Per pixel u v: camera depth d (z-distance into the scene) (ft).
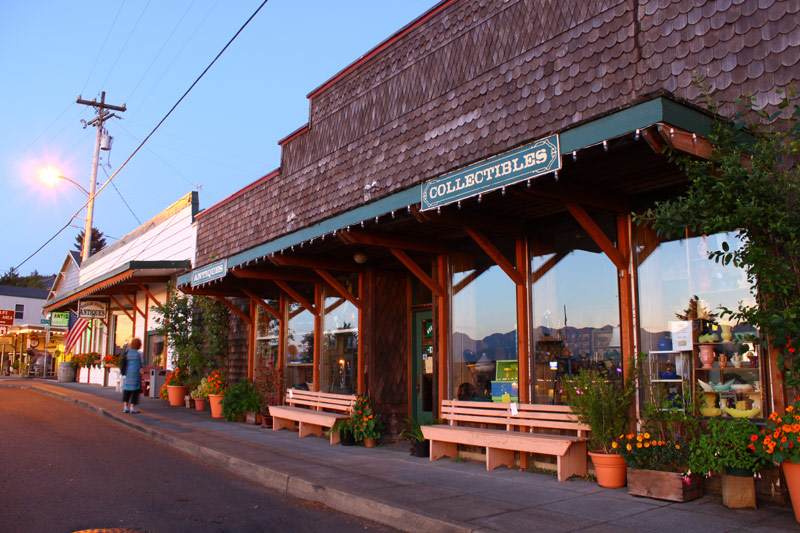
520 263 26.21
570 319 24.52
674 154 16.61
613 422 20.90
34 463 26.35
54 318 96.84
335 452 29.45
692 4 19.97
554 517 17.10
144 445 32.50
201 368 51.62
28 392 66.33
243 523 18.42
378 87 32.99
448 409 27.78
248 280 41.83
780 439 15.96
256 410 41.04
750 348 18.85
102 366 77.25
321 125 37.45
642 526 16.15
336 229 27.22
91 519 18.26
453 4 28.81
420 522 17.29
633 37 21.24
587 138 17.02
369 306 34.88
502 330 27.53
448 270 30.40
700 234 20.74
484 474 23.66
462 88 27.61
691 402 19.65
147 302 66.85
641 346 21.70
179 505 20.30
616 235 22.82
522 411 24.76
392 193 24.22
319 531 17.69
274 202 41.29
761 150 16.58
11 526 17.39
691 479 18.80
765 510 17.42
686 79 19.81
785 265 15.93
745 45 18.70
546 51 23.98
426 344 34.83
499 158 19.42
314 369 39.11
